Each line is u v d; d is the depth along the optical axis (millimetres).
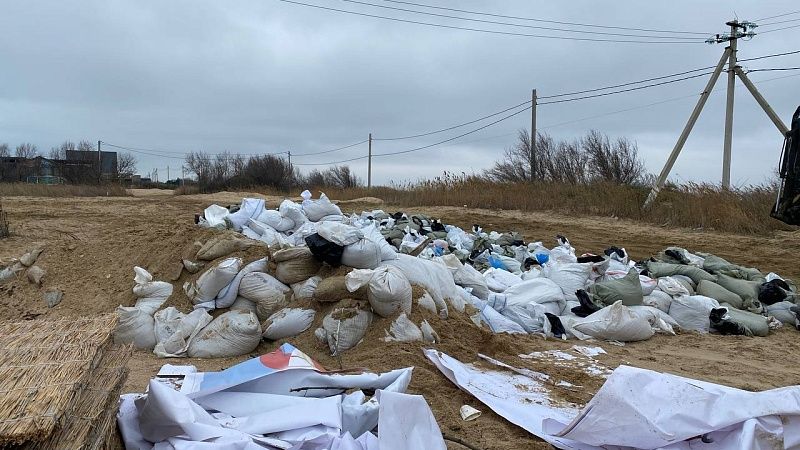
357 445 3430
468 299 7020
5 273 7410
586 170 29297
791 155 11492
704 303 7641
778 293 8266
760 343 6992
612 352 6406
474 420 4395
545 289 7477
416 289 6086
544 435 4078
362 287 5723
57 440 2656
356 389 4227
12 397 2783
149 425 3385
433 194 23969
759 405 3342
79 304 6816
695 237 14930
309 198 9406
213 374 4301
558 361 5918
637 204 18406
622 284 7637
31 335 3652
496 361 5578
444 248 9539
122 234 8078
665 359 6199
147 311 6301
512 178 30141
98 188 33344
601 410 3572
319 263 6441
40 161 48719
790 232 14758
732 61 18188
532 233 16125
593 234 15820
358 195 29016
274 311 6211
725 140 18500
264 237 7703
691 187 18016
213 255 6602
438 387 4883
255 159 44812
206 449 3184
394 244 9562
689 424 3355
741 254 12898
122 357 3641
